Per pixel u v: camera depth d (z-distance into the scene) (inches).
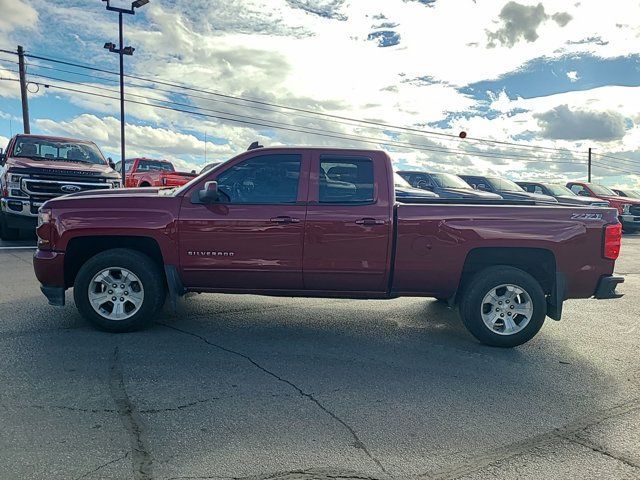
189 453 115.9
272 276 197.9
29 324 210.4
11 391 145.6
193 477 106.6
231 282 200.4
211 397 146.1
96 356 175.6
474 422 136.0
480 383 163.2
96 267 197.5
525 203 223.8
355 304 265.9
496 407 145.6
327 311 250.1
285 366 172.9
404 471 111.7
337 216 194.1
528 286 194.7
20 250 408.8
